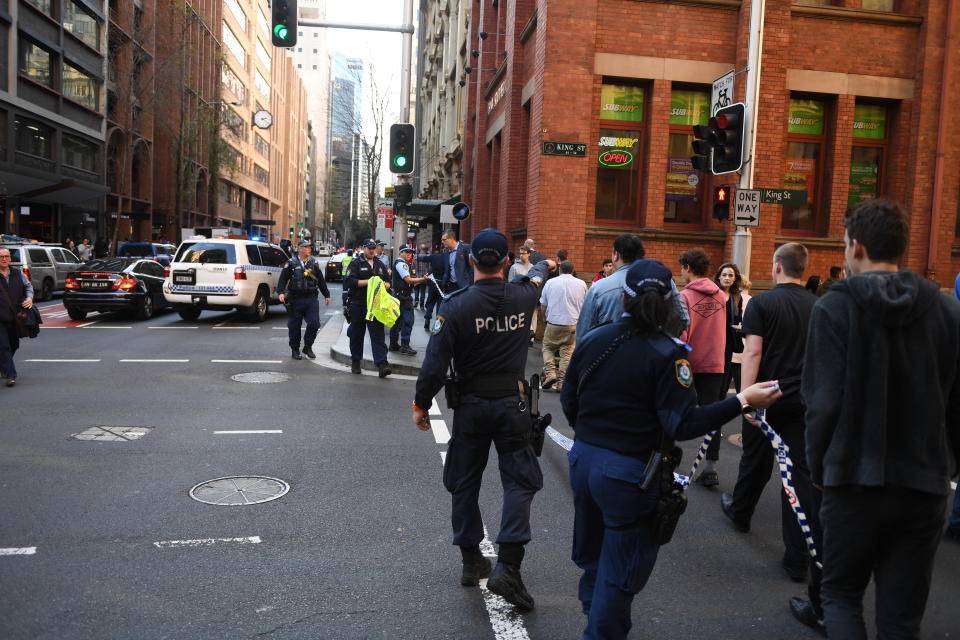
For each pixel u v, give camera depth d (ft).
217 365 37.06
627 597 9.65
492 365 12.96
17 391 29.32
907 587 8.50
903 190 47.96
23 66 104.83
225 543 14.79
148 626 11.44
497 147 67.26
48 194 112.47
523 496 12.69
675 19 46.57
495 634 11.50
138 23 149.79
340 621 11.78
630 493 9.59
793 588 13.51
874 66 47.24
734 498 16.43
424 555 14.48
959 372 8.51
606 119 47.50
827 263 47.42
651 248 46.78
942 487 8.33
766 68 45.39
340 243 379.76
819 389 8.68
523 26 55.83
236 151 213.25
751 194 31.71
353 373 35.96
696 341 18.79
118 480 18.61
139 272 59.47
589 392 10.08
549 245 45.80
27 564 13.55
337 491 18.20
